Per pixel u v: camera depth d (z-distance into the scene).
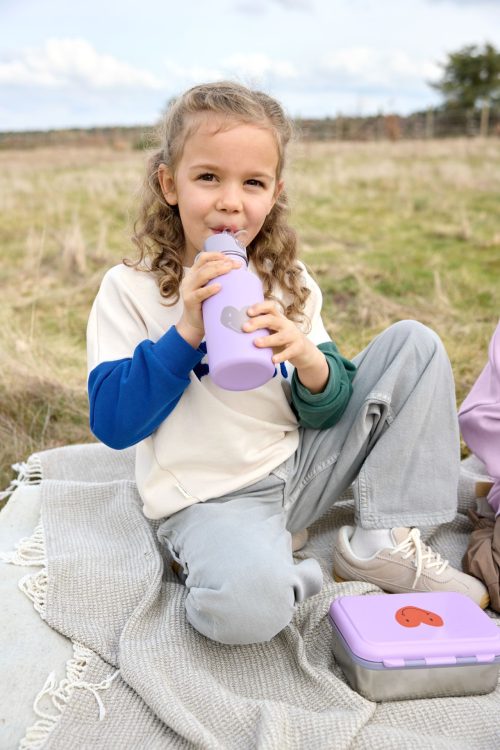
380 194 8.06
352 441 1.63
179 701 1.26
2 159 14.04
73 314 3.84
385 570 1.62
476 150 12.73
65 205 7.43
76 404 2.74
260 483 1.60
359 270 4.53
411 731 1.24
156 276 1.62
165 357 1.39
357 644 1.32
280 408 1.63
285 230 1.72
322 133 19.78
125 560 1.67
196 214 1.49
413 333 1.64
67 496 1.91
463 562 1.74
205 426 1.53
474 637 1.33
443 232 5.83
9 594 1.56
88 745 1.21
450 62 29.36
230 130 1.44
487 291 4.08
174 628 1.45
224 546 1.41
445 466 1.62
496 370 1.83
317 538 1.91
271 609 1.34
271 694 1.36
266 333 1.31
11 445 2.44
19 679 1.35
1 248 5.44
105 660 1.41
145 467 1.61
